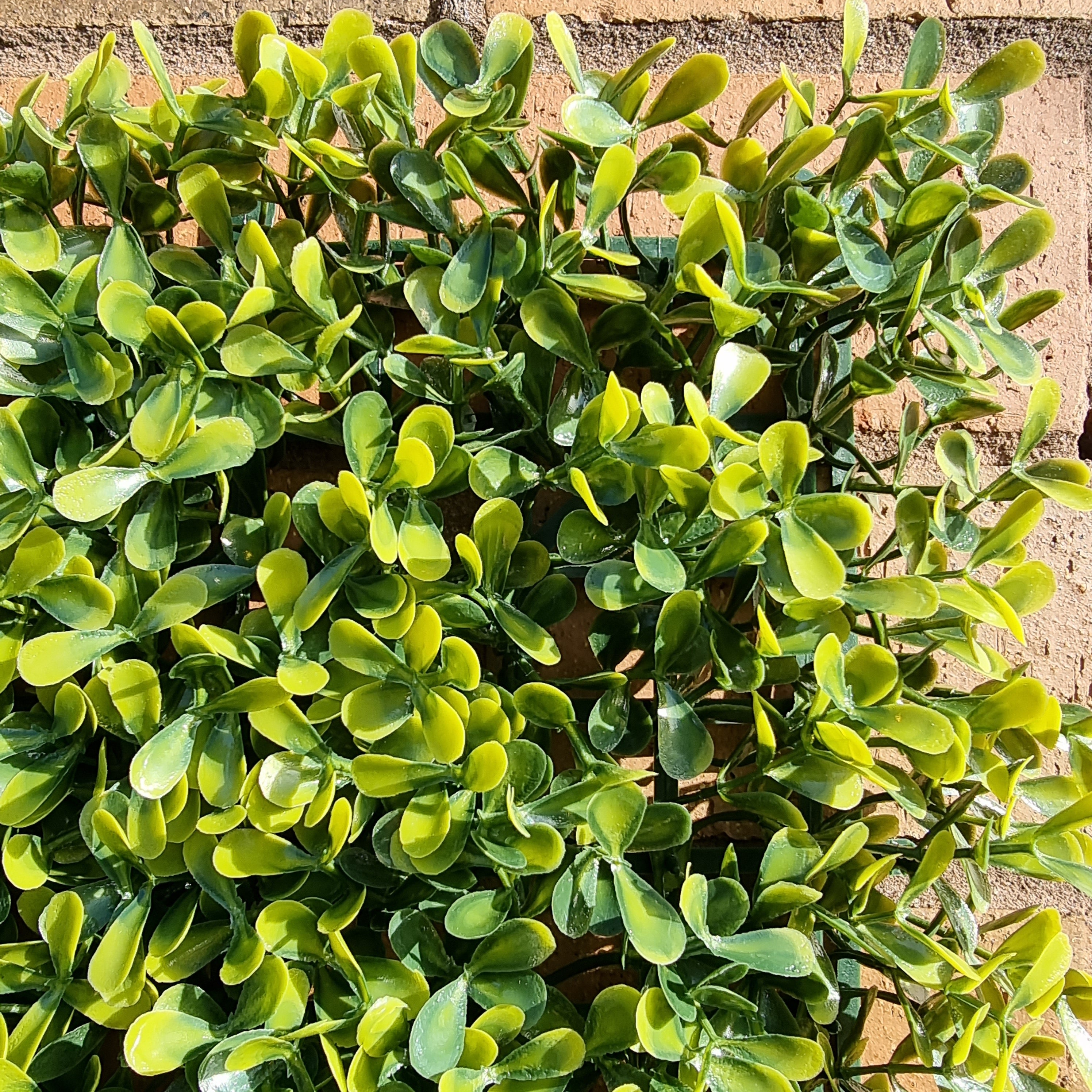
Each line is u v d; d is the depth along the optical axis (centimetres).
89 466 22
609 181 22
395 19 32
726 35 32
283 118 23
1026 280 31
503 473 23
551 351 23
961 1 32
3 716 23
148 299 21
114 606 22
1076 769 24
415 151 23
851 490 26
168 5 32
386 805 23
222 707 21
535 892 22
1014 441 31
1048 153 32
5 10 32
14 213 23
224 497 22
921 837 29
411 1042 20
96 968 20
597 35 32
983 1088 22
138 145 24
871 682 22
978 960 23
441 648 22
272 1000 21
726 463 22
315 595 21
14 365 23
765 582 22
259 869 21
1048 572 23
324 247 25
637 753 23
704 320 24
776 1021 23
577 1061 21
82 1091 22
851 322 28
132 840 21
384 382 27
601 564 22
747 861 28
